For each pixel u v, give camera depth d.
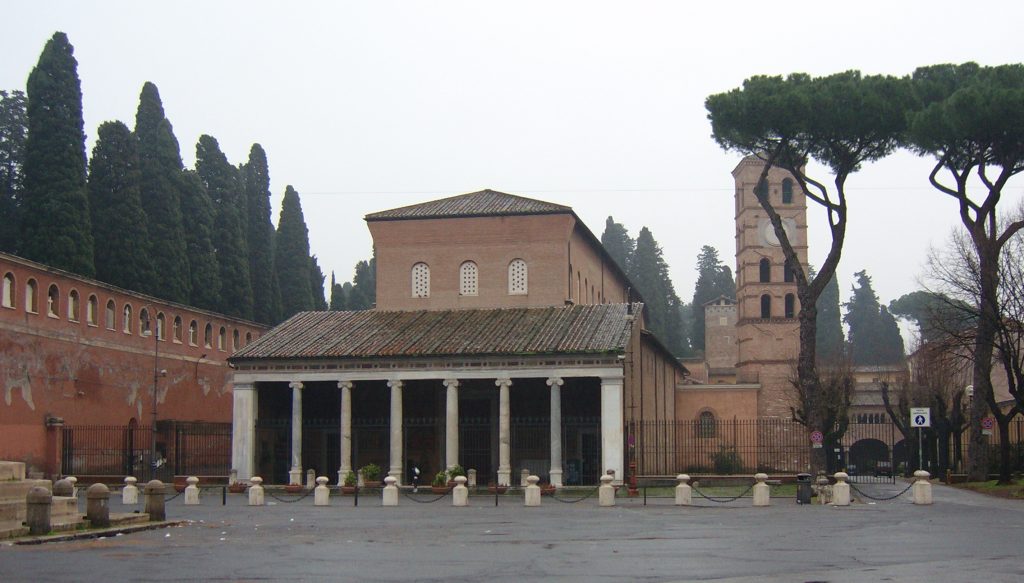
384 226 66.44
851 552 23.20
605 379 53.06
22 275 55.56
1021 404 46.72
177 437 61.81
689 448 82.38
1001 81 49.97
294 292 93.81
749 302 99.50
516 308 62.78
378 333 59.06
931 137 47.69
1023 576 19.06
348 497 50.75
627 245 156.00
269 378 56.66
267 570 20.50
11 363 54.34
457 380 54.75
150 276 72.06
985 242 49.72
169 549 24.88
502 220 65.12
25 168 65.50
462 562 21.78
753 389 84.50
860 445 103.44
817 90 48.69
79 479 57.66
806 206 100.56
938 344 64.88
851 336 158.50
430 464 59.78
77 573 20.11
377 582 18.62
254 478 45.62
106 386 62.97
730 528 30.16
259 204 90.88
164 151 76.69
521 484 54.78
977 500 43.28
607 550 24.09
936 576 19.06
